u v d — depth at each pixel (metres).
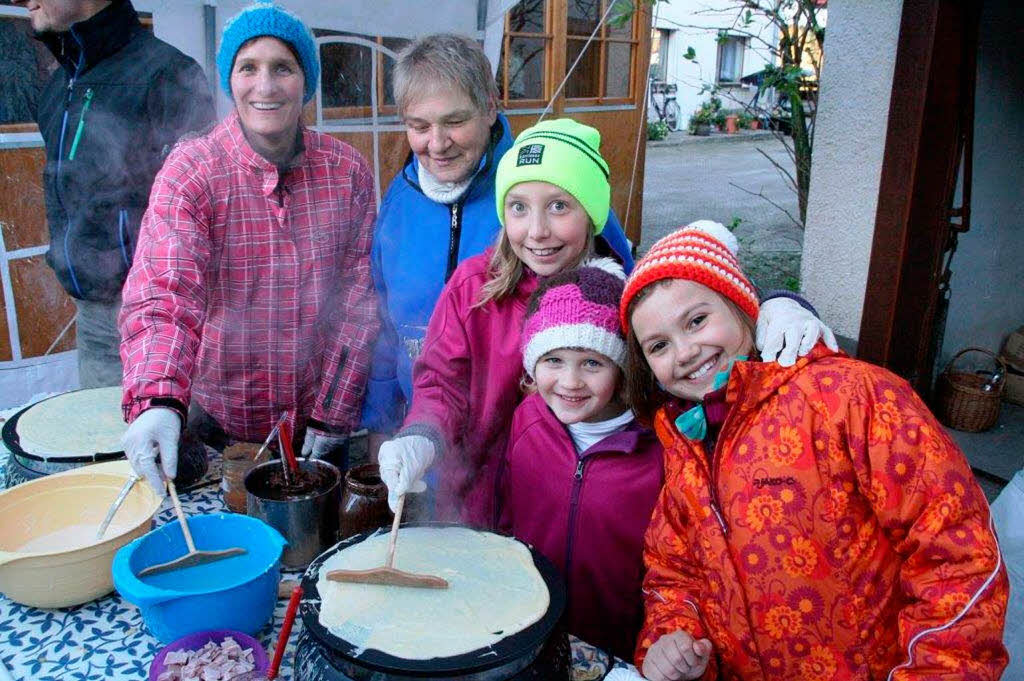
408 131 1.49
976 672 0.82
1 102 2.46
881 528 0.95
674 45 15.57
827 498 0.96
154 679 0.90
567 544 1.27
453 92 1.40
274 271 1.56
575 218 1.28
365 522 1.16
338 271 1.69
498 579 0.98
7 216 2.52
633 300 1.05
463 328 1.39
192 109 2.02
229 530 1.10
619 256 1.45
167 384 1.21
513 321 1.37
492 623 0.87
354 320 1.68
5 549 1.11
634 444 1.22
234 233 1.51
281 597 1.12
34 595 1.05
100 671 0.97
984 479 3.04
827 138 3.03
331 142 1.64
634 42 5.74
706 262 0.99
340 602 0.91
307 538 1.16
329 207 1.61
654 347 1.04
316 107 3.19
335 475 1.25
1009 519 1.74
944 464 0.88
